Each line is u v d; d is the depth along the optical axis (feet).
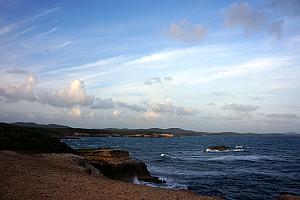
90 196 48.32
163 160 215.10
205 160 219.20
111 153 120.37
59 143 126.93
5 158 80.38
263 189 107.14
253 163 198.08
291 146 437.99
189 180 124.06
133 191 56.13
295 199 68.13
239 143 550.77
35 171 67.10
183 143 551.18
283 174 144.46
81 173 77.92
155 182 114.83
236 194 98.48
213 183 117.80
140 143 519.19
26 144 112.06
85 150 130.11
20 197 44.04
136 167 117.70
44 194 46.98
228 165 184.96
